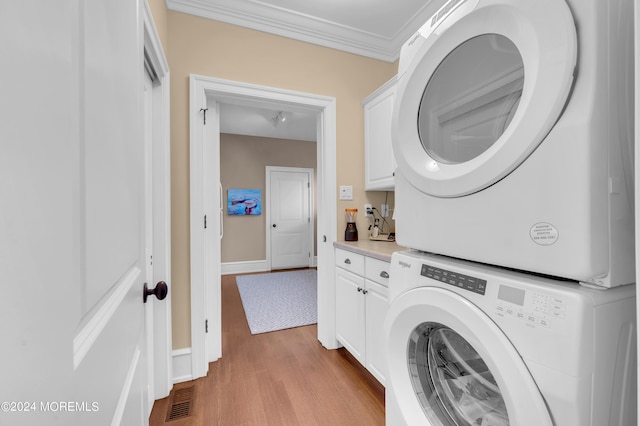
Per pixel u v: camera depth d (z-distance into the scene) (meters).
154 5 1.40
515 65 0.61
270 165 5.29
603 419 0.48
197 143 1.79
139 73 0.66
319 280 2.28
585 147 0.46
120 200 0.50
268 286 4.03
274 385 1.70
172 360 1.71
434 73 0.83
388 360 0.89
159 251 1.58
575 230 0.47
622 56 0.50
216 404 1.53
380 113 2.08
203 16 1.84
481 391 0.73
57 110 0.27
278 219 5.36
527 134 0.53
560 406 0.47
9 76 0.20
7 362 0.20
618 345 0.50
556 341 0.48
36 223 0.24
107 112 0.43
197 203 1.79
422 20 2.08
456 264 0.71
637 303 0.38
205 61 1.84
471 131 0.73
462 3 0.71
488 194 0.63
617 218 0.49
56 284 0.27
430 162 0.80
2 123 0.19
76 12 0.32
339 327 2.07
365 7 1.97
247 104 2.09
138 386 0.66
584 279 0.48
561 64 0.49
